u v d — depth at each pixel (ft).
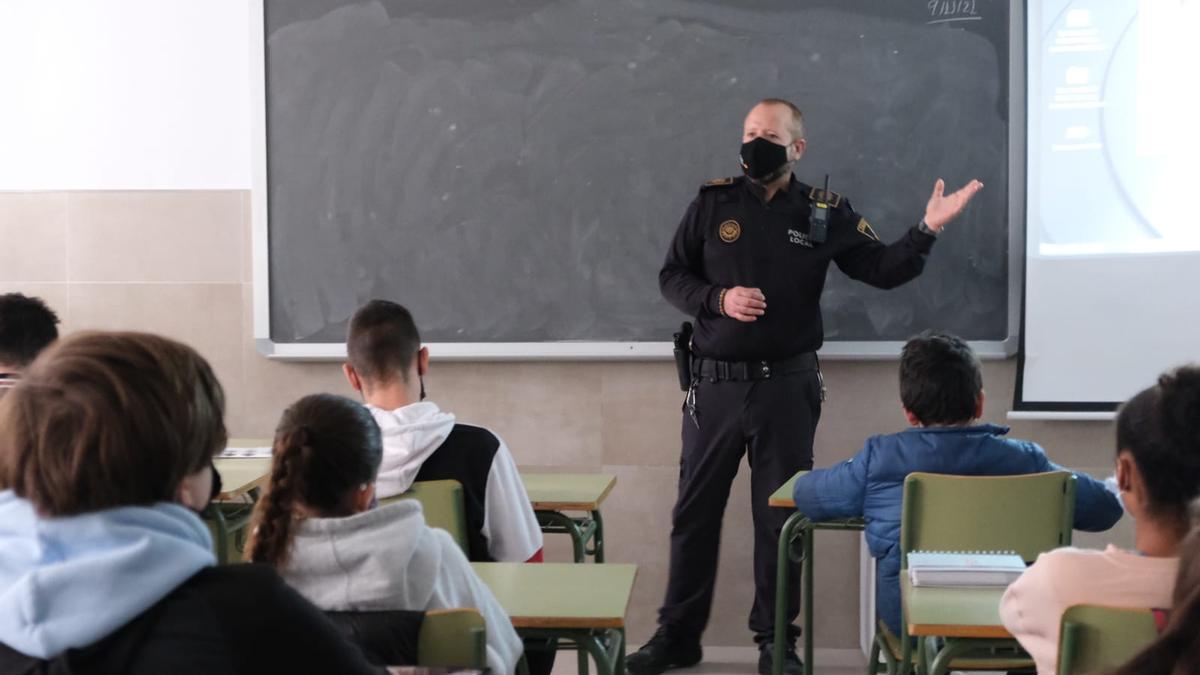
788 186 11.88
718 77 12.79
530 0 12.96
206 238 13.44
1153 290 12.10
